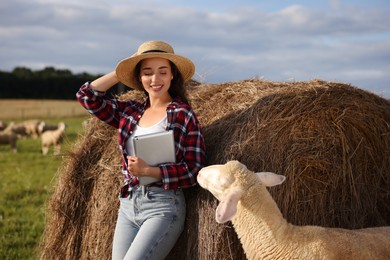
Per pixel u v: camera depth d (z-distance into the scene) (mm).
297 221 3965
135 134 4125
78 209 5137
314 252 3486
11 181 12750
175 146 3967
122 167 4660
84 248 5023
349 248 3514
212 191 3643
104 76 4445
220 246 3879
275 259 3543
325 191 4051
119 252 3980
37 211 9219
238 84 4871
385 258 3553
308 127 4090
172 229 3883
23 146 23141
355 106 4223
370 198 4320
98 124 5262
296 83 4516
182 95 4320
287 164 3963
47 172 14352
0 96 68000
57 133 19250
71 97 69812
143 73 4152
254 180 3574
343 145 4121
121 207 4109
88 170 5121
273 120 4090
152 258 3803
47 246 5273
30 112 46188
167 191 3916
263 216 3553
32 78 69812
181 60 4164
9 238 7426
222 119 4445
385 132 4371
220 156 4121
